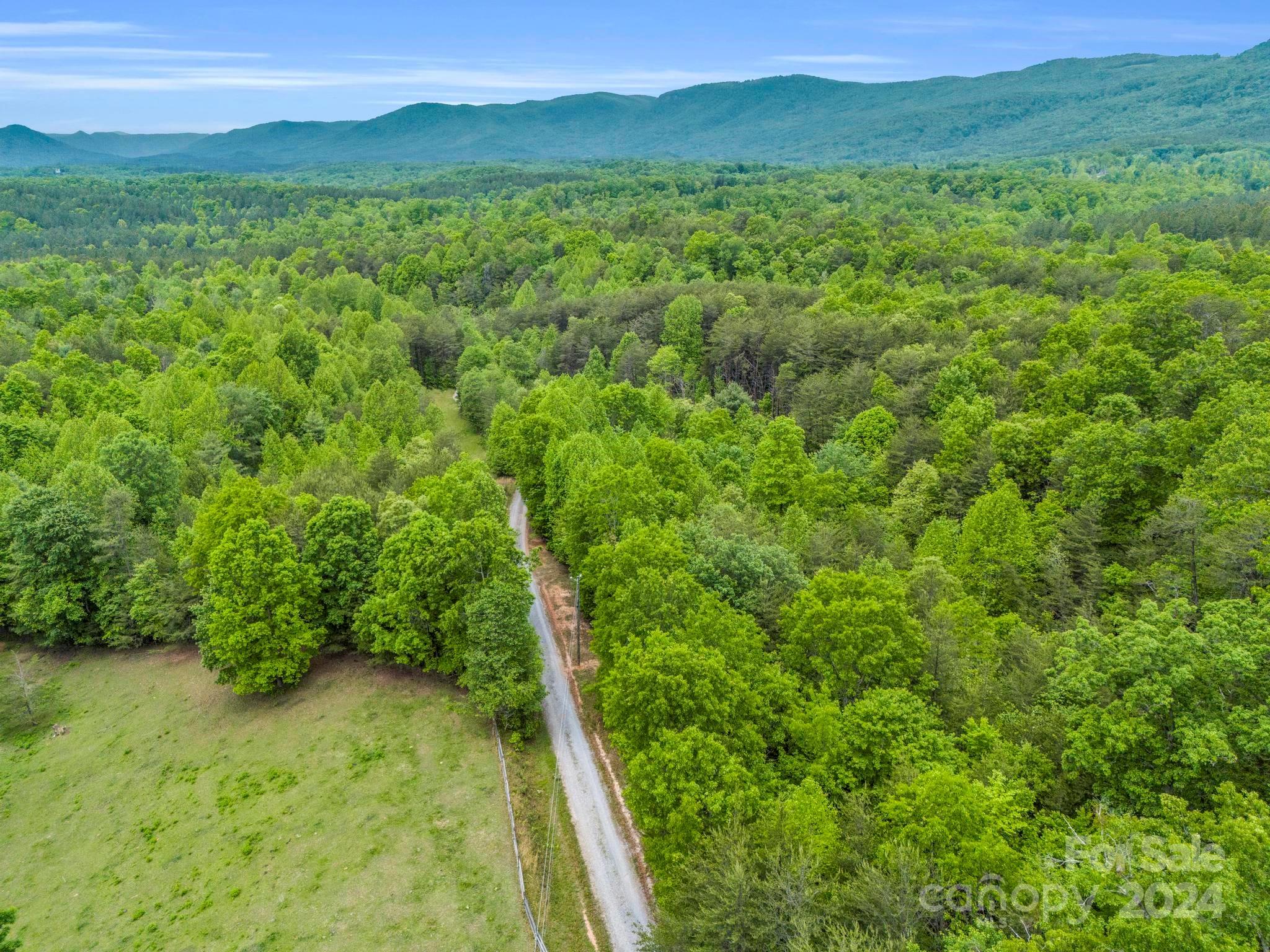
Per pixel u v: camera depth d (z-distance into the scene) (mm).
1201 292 88062
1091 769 29672
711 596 43750
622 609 45344
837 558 54156
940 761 32188
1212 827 24016
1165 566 46688
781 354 114000
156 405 92875
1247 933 20438
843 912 25703
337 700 52500
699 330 129375
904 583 47750
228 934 35969
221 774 46562
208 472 81875
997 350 92188
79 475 67812
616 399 93062
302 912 36844
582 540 60281
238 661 50281
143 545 62094
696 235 197250
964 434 70938
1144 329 77688
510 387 115125
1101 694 31969
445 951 34875
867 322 111625
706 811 32281
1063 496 59062
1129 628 32562
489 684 46812
